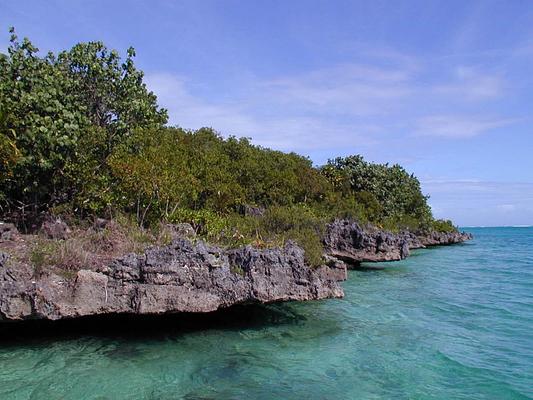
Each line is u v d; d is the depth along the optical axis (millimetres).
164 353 11969
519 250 64875
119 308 11898
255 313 17031
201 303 12719
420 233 65375
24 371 10219
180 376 10484
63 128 16188
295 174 34844
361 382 10781
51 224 14812
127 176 17125
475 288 26312
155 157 18375
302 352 12742
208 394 9602
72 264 11961
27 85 17062
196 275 12961
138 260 12305
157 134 22359
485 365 12258
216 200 23203
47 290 11070
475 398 10047
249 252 14188
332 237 30141
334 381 10758
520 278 31203
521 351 13555
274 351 12672
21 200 17359
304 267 15164
